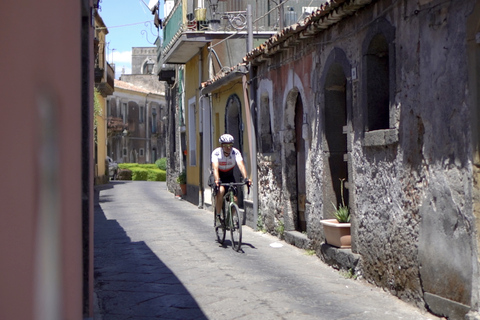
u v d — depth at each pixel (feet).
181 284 23.07
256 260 27.89
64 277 10.20
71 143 11.89
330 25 26.30
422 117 18.42
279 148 35.12
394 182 20.51
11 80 6.09
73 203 12.37
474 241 15.70
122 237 36.78
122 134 179.52
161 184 117.39
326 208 27.66
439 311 17.29
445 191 17.07
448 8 16.97
